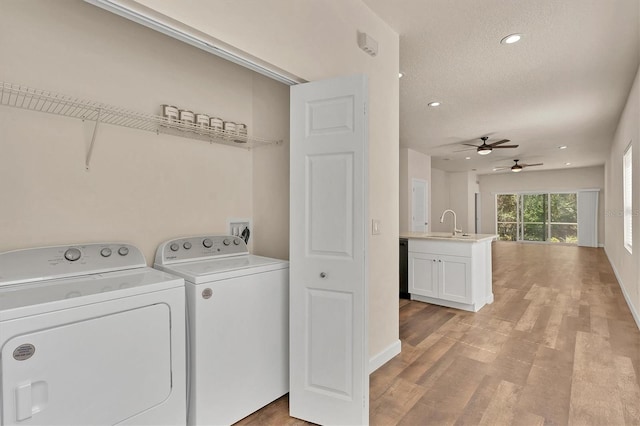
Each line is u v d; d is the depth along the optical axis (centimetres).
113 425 141
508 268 707
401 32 289
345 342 192
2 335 115
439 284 439
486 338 326
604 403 215
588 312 405
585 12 258
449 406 214
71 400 129
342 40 231
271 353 211
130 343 146
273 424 198
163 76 217
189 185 233
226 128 242
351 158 190
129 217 202
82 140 183
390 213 286
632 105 405
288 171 254
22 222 163
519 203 1266
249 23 172
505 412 207
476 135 655
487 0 245
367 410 190
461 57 333
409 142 721
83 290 143
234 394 190
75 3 179
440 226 1174
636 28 280
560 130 616
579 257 868
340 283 193
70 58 177
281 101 257
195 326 173
